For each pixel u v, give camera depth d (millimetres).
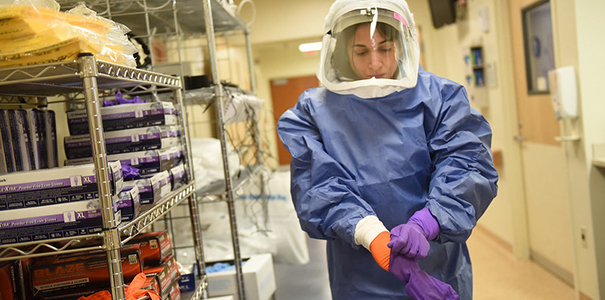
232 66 5414
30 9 973
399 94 1346
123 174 1264
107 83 1359
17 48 966
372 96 1323
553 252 3348
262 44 5195
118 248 1018
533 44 3287
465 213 1200
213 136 4633
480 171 1275
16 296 1248
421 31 5176
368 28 1338
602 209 2600
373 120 1348
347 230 1194
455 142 1289
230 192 2041
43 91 1448
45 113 1370
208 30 1964
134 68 1209
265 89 9781
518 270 3484
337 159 1344
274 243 3170
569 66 2625
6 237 1025
